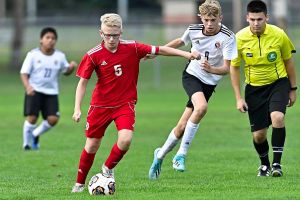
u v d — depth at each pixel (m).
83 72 19.94
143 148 33.12
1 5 141.50
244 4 89.81
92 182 20.20
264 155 23.86
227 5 118.19
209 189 20.84
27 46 103.81
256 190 20.50
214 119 45.78
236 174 24.31
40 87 33.59
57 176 24.84
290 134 37.50
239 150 31.62
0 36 112.88
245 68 23.44
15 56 89.69
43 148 33.59
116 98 20.08
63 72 34.31
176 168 23.23
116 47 19.98
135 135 38.75
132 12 148.88
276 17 102.69
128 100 20.16
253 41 22.98
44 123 33.62
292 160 27.88
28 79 33.56
